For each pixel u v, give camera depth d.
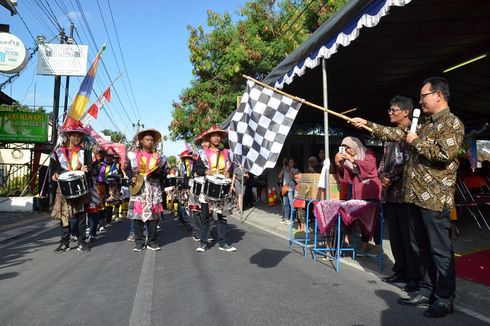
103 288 4.79
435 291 3.83
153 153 7.30
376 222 5.71
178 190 10.59
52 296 4.50
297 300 4.23
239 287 4.71
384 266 5.75
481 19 6.38
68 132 7.30
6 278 5.35
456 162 3.75
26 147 18.78
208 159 7.21
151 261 6.25
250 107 5.50
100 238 8.78
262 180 20.09
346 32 5.73
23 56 11.97
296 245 7.59
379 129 4.50
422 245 4.06
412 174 3.93
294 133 14.20
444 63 8.56
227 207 7.08
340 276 5.21
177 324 3.61
